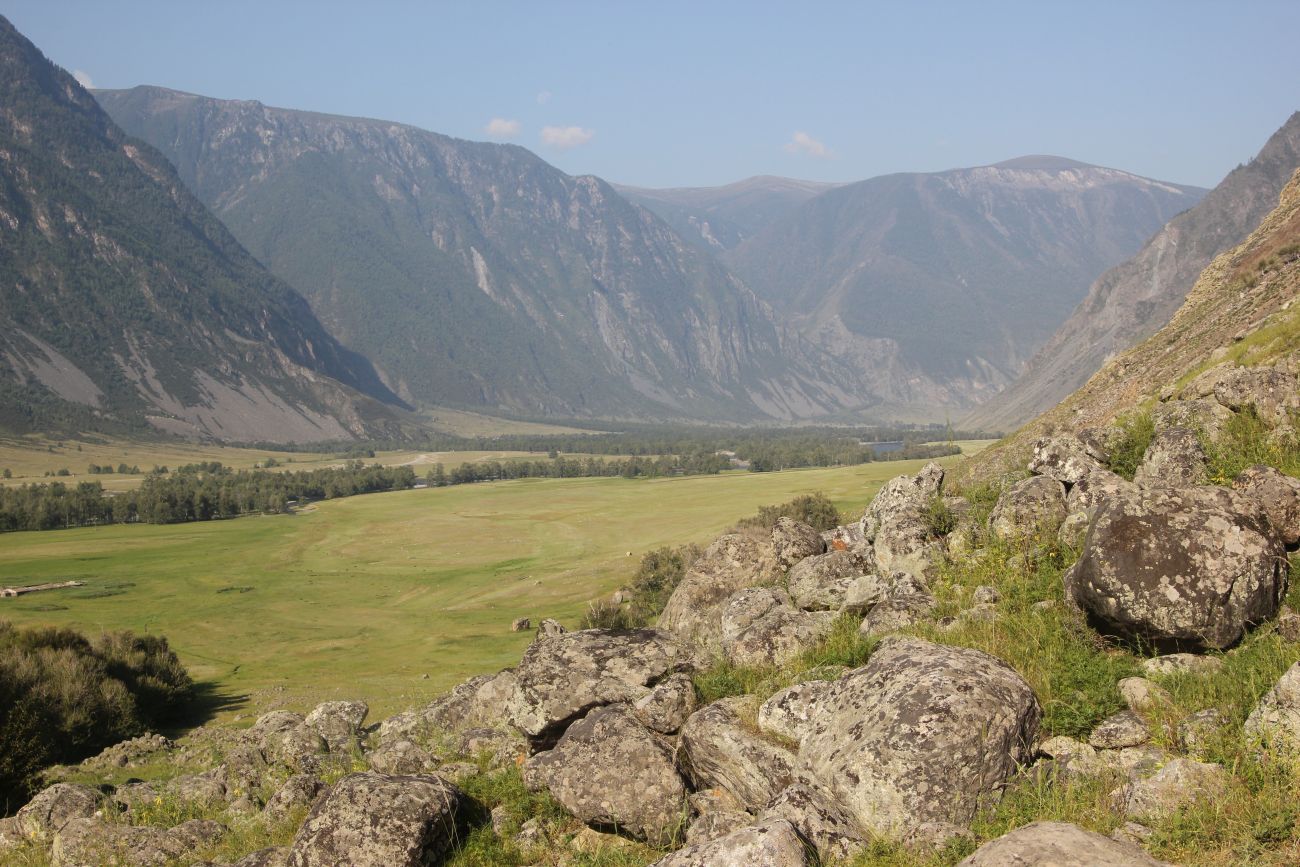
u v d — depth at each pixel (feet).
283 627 341.82
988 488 55.93
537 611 338.13
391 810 35.58
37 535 570.05
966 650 33.24
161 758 125.39
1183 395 68.49
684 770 37.70
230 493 651.25
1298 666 27.40
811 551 56.80
